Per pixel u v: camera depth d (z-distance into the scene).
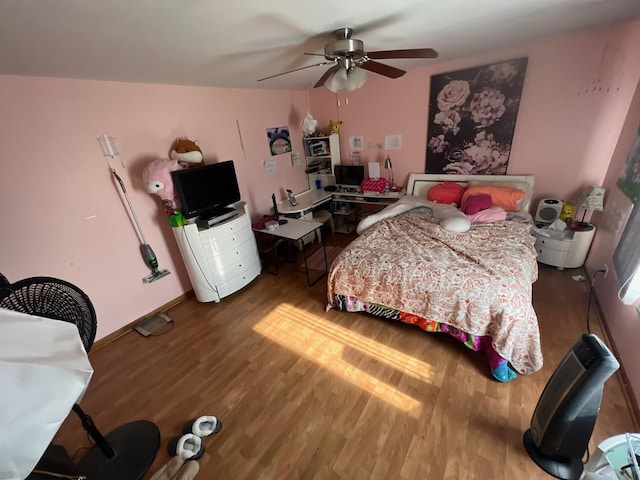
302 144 4.34
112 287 2.45
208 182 2.71
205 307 2.84
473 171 3.34
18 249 1.94
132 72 2.09
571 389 1.12
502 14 1.73
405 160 3.79
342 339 2.23
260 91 3.51
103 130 2.24
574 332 2.10
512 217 2.79
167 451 1.54
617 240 2.17
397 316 2.20
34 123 1.92
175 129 2.71
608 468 1.01
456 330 1.94
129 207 2.47
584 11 1.84
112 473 1.44
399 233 2.67
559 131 2.79
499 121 3.03
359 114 3.91
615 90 2.47
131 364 2.19
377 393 1.76
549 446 1.25
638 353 1.58
